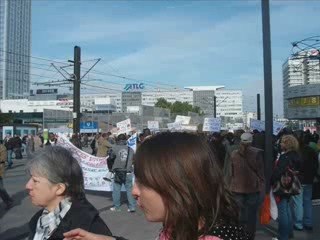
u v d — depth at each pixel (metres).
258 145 16.31
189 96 153.12
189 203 1.64
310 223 9.20
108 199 14.14
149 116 96.31
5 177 22.17
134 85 104.31
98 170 14.15
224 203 1.70
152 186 1.66
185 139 1.72
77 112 34.25
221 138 13.57
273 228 9.05
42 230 2.67
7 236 9.16
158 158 1.67
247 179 7.72
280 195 7.39
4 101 124.50
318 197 12.00
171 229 1.68
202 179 1.66
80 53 34.97
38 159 2.71
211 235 1.65
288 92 41.00
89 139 63.31
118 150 12.12
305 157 8.98
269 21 9.44
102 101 117.69
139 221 10.70
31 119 92.31
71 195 2.74
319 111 38.34
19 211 11.98
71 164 2.76
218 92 148.12
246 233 1.74
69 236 2.02
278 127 23.20
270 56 9.41
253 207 7.76
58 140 14.15
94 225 2.64
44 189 2.69
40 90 143.12
